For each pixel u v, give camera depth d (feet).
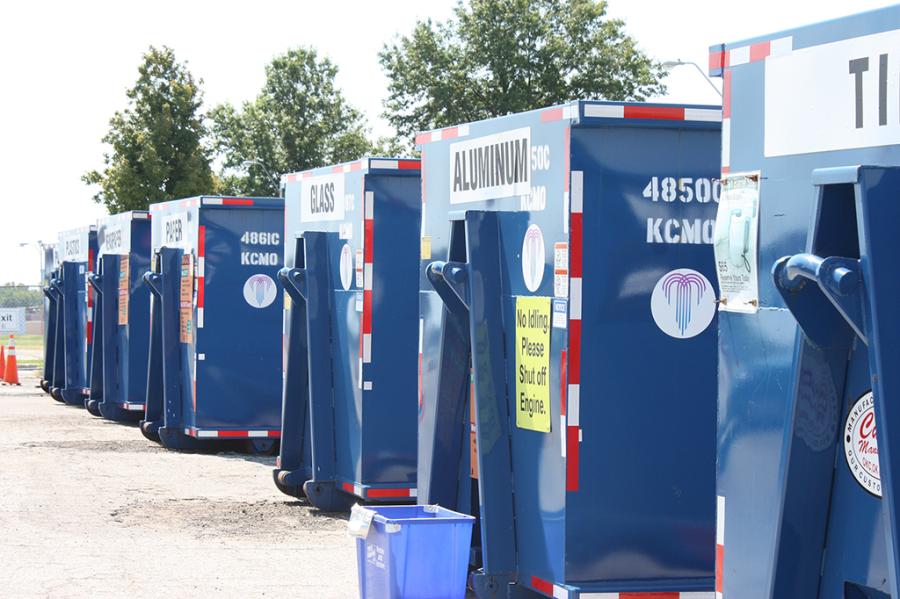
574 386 24.11
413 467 38.86
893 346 14.33
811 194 16.26
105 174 146.30
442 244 29.19
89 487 46.21
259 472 51.44
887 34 15.19
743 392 17.52
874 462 15.43
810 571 16.39
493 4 178.81
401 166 38.22
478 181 27.50
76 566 31.83
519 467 26.00
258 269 56.75
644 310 24.36
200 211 55.98
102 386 76.48
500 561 26.02
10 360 110.11
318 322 40.81
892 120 15.07
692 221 24.54
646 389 24.38
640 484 24.39
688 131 24.49
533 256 25.31
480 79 182.80
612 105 23.93
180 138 147.33
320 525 38.63
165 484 47.47
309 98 212.02
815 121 16.24
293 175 44.21
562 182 24.25
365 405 38.34
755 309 17.26
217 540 35.96
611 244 24.21
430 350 29.78
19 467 51.72
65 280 84.33
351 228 39.27
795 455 16.06
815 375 15.96
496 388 26.30
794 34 16.62
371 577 24.70
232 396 56.65
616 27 184.14
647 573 24.43
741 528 17.47
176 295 59.26
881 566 15.34
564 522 24.18
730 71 17.85
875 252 14.43
